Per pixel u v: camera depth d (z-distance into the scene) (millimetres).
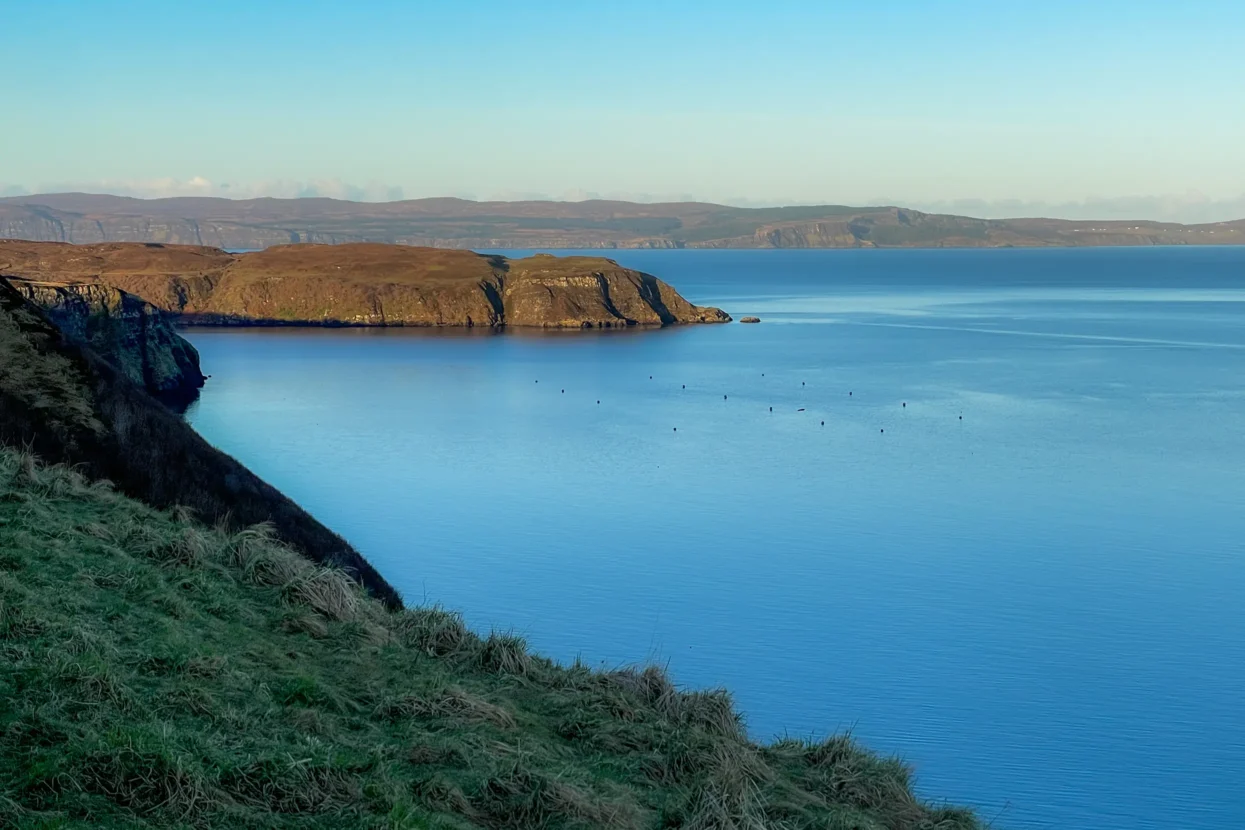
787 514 74750
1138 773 33750
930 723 37750
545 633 47781
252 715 10617
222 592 14508
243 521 30266
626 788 11148
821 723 37562
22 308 31078
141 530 16156
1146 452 98375
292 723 10656
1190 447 100688
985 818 30016
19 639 10703
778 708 39031
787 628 48875
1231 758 35156
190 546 15578
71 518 16250
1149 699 40375
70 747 8539
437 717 11914
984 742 36094
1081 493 81438
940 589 55781
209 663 11383
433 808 9461
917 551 64250
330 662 13195
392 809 8922
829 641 47156
